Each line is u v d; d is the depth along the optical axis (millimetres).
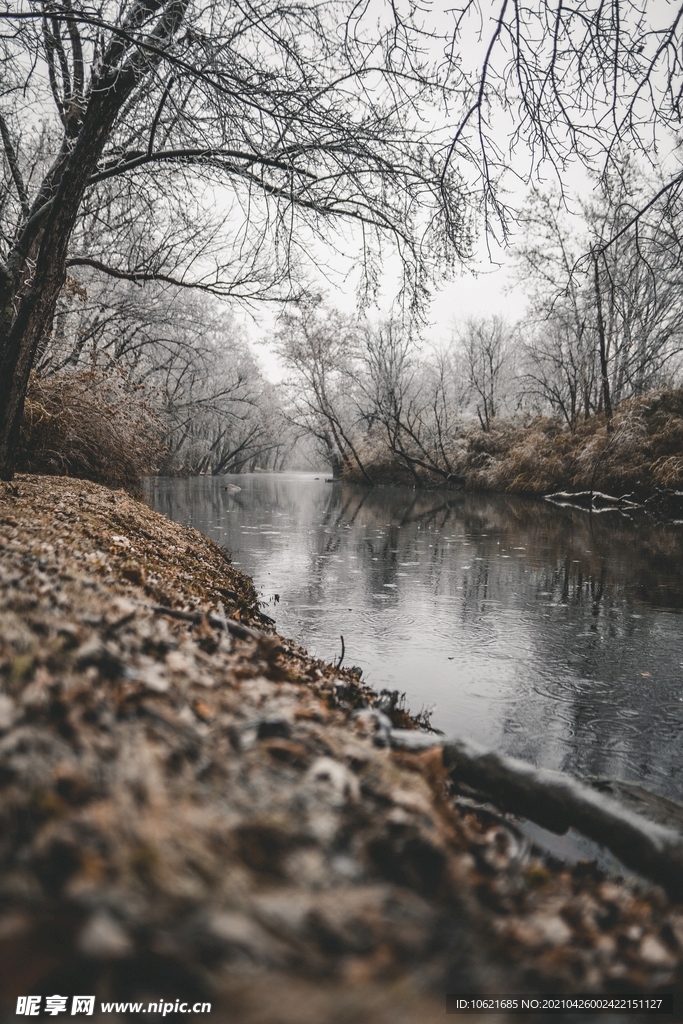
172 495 25375
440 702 4863
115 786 1472
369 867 1523
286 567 10141
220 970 1090
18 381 9312
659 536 14984
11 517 5953
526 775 2852
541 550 12562
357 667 5449
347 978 1156
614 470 22797
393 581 9312
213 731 1990
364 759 2092
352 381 40875
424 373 44406
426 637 6539
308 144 9336
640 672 5664
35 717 1674
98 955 1035
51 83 10633
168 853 1311
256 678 2945
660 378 29984
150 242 15727
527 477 28391
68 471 15148
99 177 11523
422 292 10727
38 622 2354
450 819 2098
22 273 10414
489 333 38375
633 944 1698
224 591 6527
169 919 1155
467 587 9039
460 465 33812
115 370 17281
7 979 976
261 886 1342
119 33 7230
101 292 21922
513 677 5484
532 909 1706
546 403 40094
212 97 8141
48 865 1201
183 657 2676
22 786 1381
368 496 28656
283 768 1865
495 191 5793
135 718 1835
